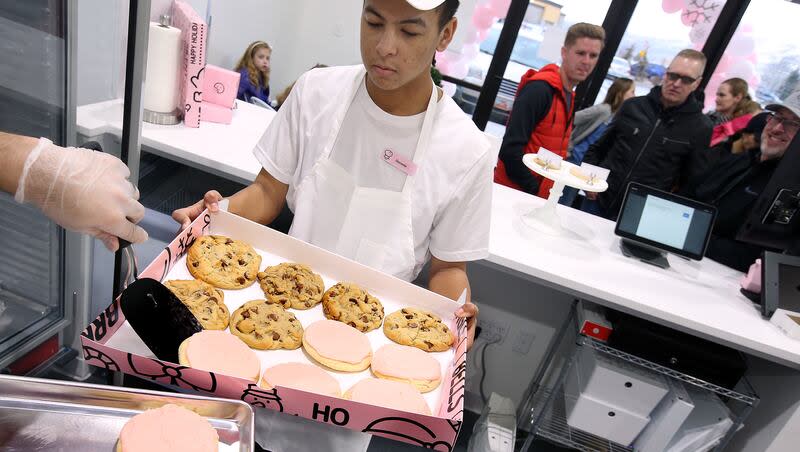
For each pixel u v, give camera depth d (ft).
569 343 6.72
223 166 5.08
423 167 3.46
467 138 3.48
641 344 5.71
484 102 14.79
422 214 3.56
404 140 3.46
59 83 2.56
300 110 3.62
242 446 1.89
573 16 13.43
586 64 9.11
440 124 3.44
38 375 3.15
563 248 5.95
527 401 6.86
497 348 7.16
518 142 8.89
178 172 5.63
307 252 3.35
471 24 14.06
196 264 3.01
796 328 5.38
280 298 3.05
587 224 6.96
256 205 3.75
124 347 2.24
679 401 5.78
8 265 2.90
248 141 5.80
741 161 9.32
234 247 3.21
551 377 7.09
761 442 6.01
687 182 10.02
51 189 1.98
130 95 2.46
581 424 6.21
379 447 6.18
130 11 2.27
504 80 14.44
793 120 7.99
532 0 13.42
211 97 6.09
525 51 14.05
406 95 3.30
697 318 5.30
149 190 5.31
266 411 3.10
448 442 2.12
